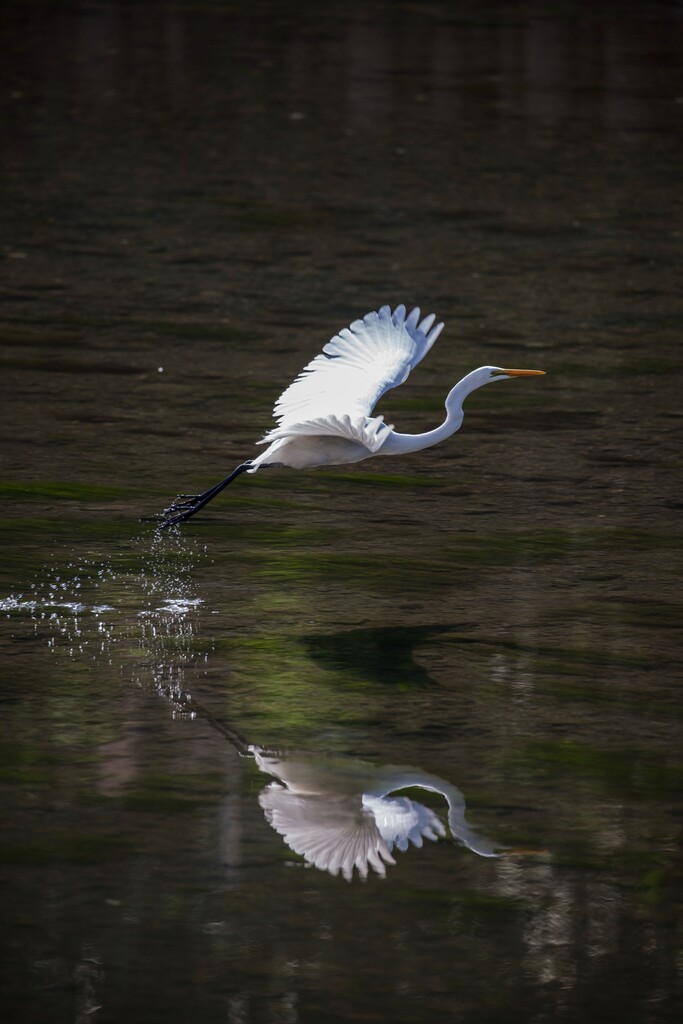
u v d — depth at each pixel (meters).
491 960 7.00
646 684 9.80
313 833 7.92
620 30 41.38
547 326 18.94
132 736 8.91
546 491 13.73
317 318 18.95
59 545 12.06
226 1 44.75
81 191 24.75
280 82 33.97
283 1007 6.63
